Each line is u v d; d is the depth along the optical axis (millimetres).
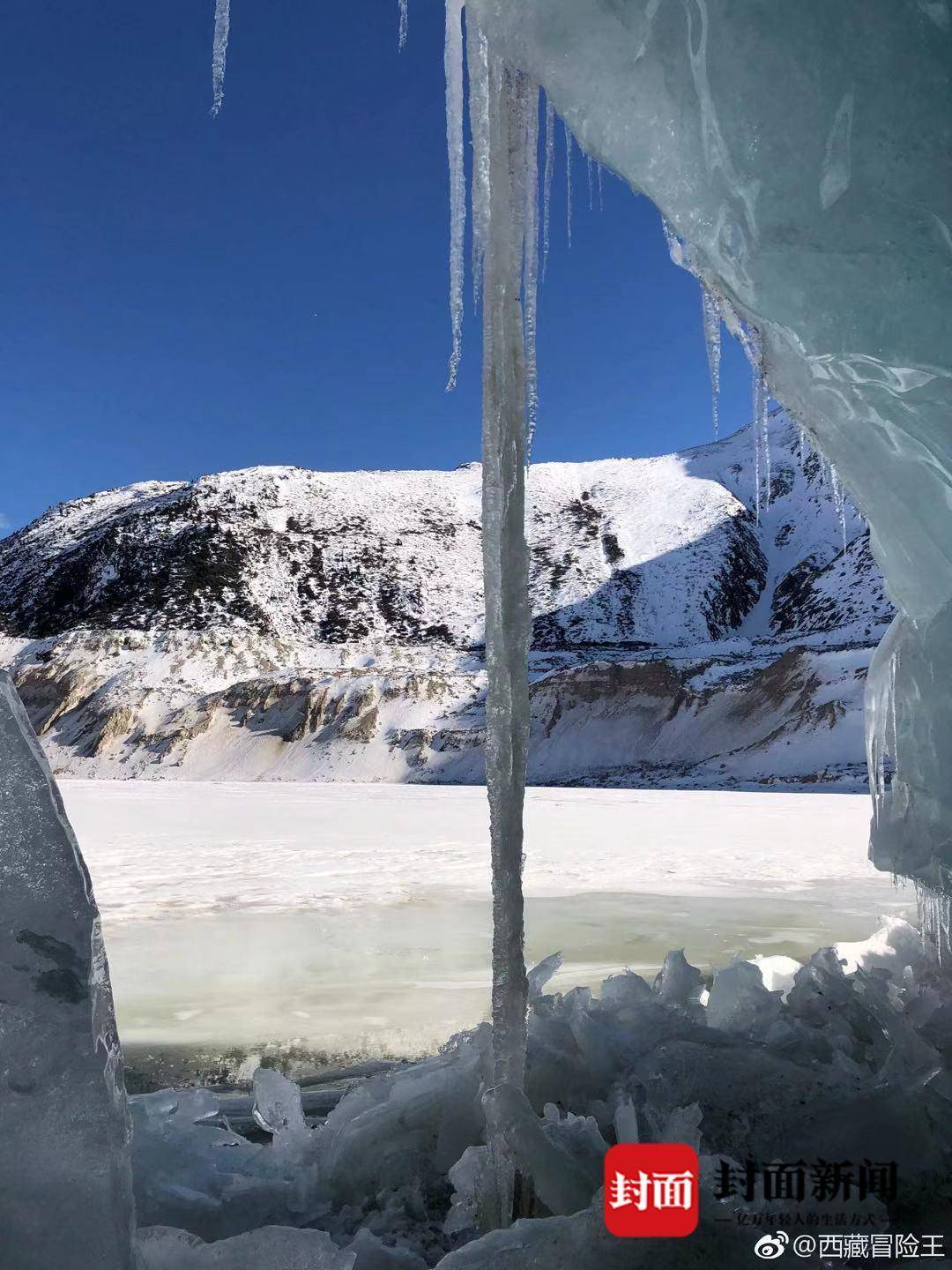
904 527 2969
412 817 23234
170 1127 2473
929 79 2059
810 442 3186
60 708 68062
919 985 3467
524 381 2150
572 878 11336
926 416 2512
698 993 3430
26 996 1294
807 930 7594
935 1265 1808
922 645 3123
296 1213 2232
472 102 2250
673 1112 2113
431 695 64625
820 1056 2684
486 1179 2109
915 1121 2244
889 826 3473
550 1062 2586
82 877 1389
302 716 63250
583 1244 1652
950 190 2080
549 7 2098
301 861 13000
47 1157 1245
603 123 2176
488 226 2160
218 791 37938
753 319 2650
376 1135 2430
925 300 2199
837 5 2074
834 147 2109
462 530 107000
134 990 5441
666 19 2088
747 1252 1698
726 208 2225
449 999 5227
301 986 5543
